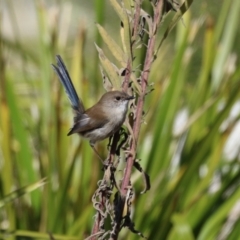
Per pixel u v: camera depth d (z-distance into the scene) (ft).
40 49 31.76
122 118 21.21
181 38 31.30
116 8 15.16
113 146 16.01
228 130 28.09
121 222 15.85
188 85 34.14
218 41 32.19
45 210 27.63
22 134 28.81
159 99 29.53
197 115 28.43
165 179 28.81
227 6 31.55
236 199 28.07
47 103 30.53
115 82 15.76
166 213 27.50
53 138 28.02
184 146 29.63
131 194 15.46
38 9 32.58
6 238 25.48
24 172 28.78
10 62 34.55
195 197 27.63
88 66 34.60
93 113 22.09
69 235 25.86
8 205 26.66
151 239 27.50
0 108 27.45
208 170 28.02
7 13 55.88
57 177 28.73
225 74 30.86
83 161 27.84
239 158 30.09
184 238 25.91
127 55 15.44
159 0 15.10
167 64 38.63
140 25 15.47
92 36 48.85
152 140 28.66
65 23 36.70
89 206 26.11
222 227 28.53
